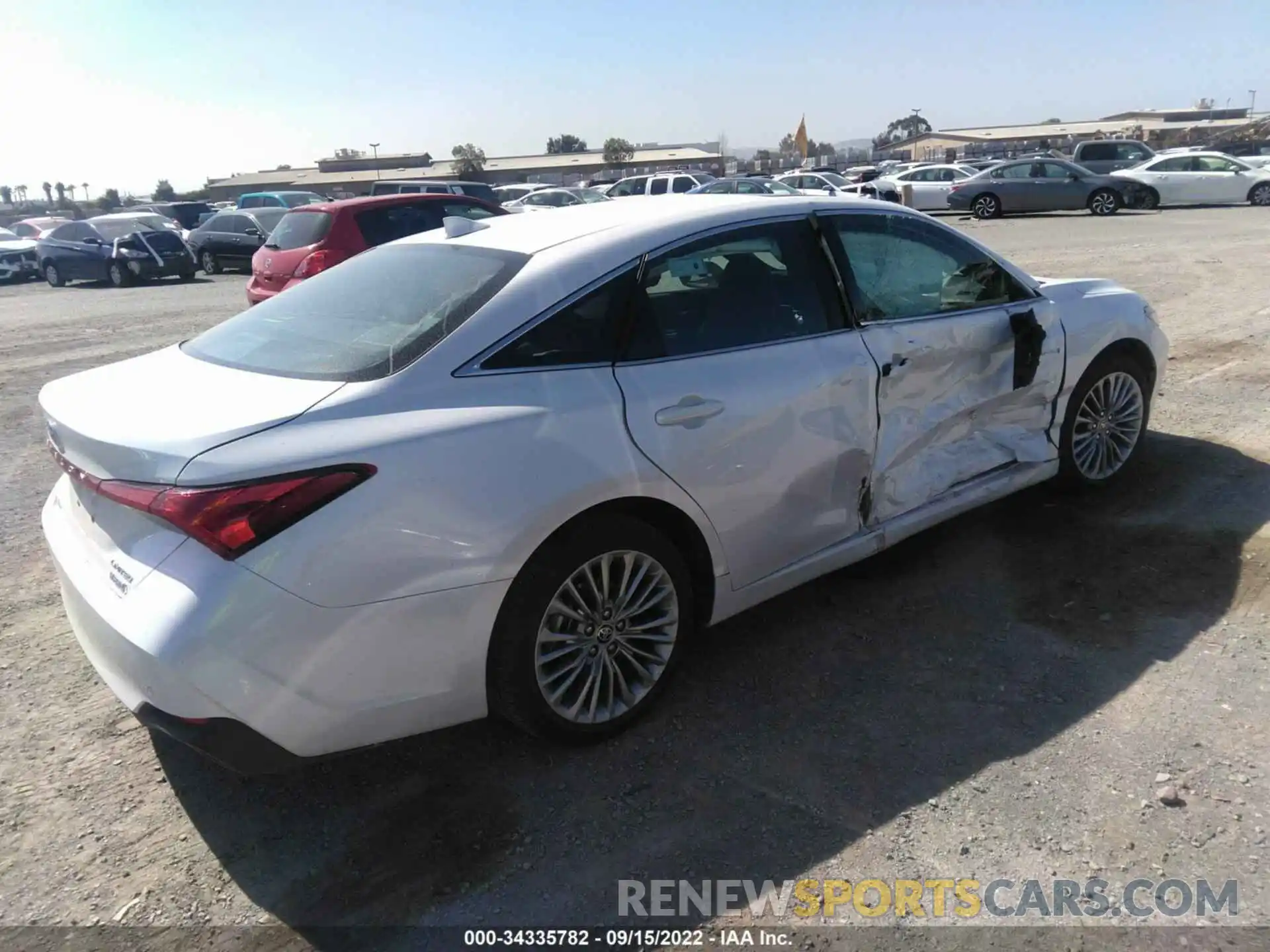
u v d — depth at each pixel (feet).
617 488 9.46
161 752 10.41
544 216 11.91
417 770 9.91
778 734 10.21
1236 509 15.07
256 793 9.67
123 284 68.49
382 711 8.50
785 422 10.89
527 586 9.09
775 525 11.12
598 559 9.62
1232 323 29.89
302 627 7.93
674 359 10.26
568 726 9.80
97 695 11.57
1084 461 15.55
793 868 8.32
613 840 8.79
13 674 12.05
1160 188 80.89
